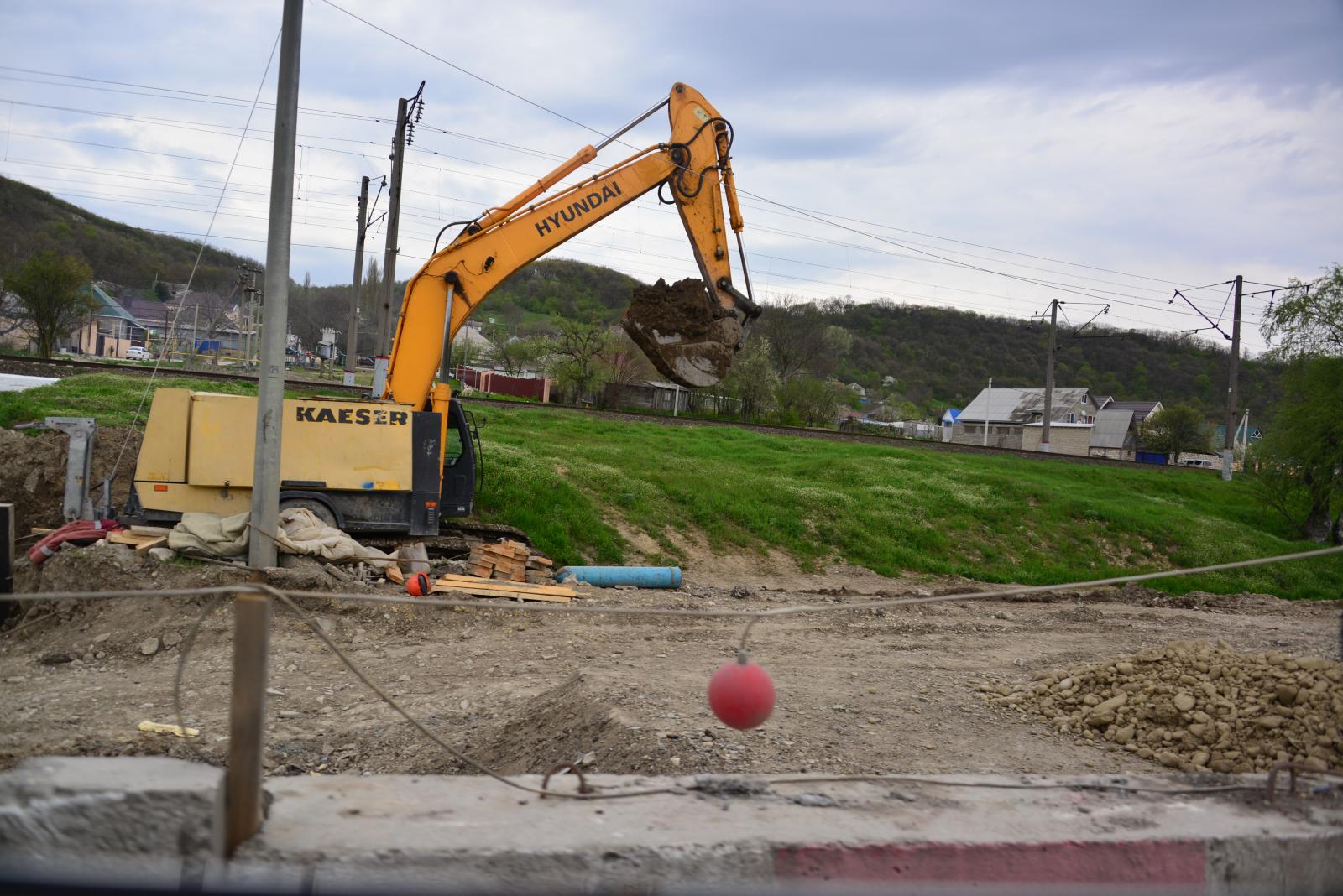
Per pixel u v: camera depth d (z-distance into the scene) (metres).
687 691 8.27
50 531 13.19
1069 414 81.12
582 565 17.11
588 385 49.84
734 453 29.80
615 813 3.64
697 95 15.30
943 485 27.86
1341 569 27.58
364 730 7.65
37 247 78.75
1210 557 26.28
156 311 91.06
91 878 2.95
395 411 13.40
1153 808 4.02
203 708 7.85
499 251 14.59
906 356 125.81
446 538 15.40
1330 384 32.56
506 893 3.13
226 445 12.49
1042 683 8.66
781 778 4.21
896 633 13.07
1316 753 6.01
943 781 4.29
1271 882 3.73
